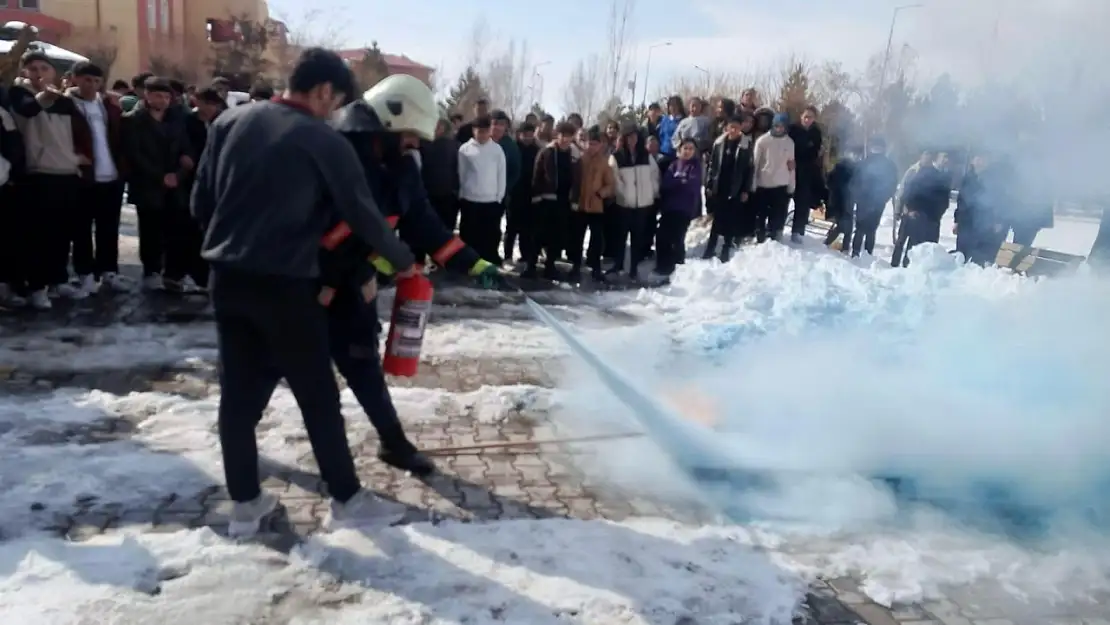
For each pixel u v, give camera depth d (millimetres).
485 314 7324
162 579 2984
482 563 3166
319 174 2988
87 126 6730
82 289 7230
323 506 3568
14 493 3535
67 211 6672
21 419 4352
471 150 8930
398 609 2863
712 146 10734
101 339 5906
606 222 10148
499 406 4801
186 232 7352
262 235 2949
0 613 2717
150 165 7180
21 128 6355
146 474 3764
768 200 10000
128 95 9852
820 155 10773
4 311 6566
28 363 5301
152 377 5152
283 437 4234
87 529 3297
